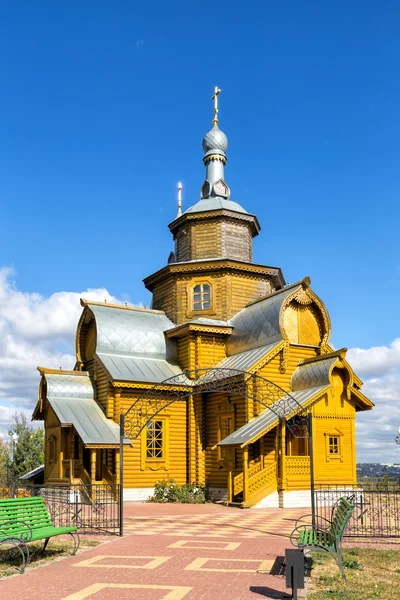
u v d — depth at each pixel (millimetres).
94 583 11188
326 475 28094
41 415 34469
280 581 11297
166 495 30344
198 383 32312
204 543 15906
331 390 29000
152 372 32500
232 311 35969
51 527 14094
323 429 28422
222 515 23406
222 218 38375
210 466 31875
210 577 11656
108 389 30969
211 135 41781
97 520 20703
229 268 36281
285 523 20641
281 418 26078
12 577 11773
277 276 37906
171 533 17891
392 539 16516
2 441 54156
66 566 12828
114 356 33000
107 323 34125
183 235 39562
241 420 30031
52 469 31766
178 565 12859
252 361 30203
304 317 33031
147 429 31516
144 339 34438
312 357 30812
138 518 22062
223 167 42031
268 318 32281
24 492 29375
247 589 10680
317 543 12023
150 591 10547
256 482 26984
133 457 30703
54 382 31891
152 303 39594
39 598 10086
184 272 36969
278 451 27562
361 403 29688
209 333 34031
